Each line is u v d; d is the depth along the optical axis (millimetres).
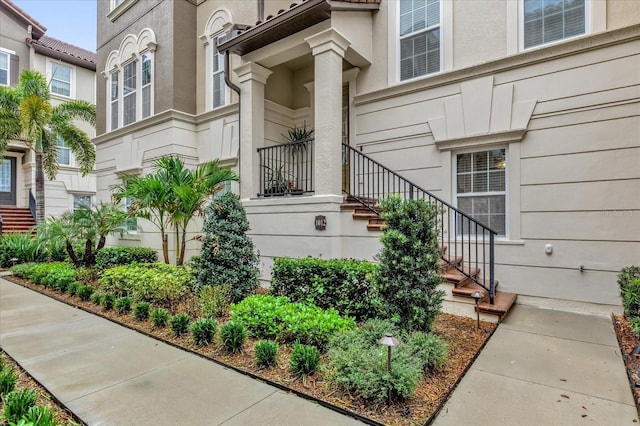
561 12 5395
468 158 6133
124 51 10727
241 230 5656
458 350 3682
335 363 2928
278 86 8453
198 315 4793
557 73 5293
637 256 4723
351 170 7344
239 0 8547
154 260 8805
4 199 15711
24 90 11508
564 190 5215
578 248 5105
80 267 7727
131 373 3270
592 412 2578
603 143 4953
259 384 3037
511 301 5000
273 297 4789
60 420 2559
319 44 6152
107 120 11508
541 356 3557
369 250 5742
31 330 4559
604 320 4645
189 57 9461
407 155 6680
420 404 2660
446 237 6203
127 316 5086
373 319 3883
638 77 4750
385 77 7016
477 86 5930
